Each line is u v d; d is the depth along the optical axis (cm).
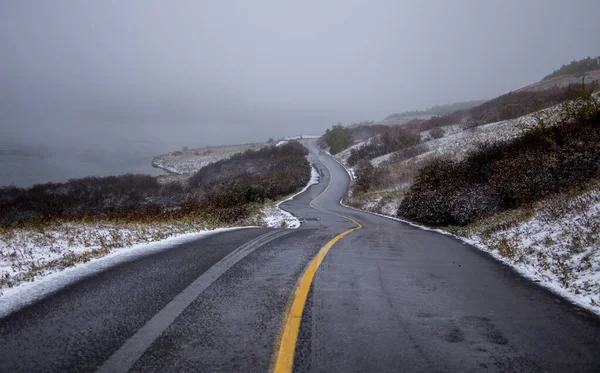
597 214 833
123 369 261
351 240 1020
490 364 284
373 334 337
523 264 710
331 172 6475
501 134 4153
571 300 469
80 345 299
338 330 343
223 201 2234
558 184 1279
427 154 4803
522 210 1243
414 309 412
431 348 310
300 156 6631
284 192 4475
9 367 261
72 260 631
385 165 5181
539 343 326
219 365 270
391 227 1612
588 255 643
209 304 408
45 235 884
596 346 323
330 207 3412
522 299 468
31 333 322
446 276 589
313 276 545
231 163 6531
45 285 479
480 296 476
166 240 898
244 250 754
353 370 268
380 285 513
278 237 1005
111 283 490
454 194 1706
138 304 405
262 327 345
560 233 838
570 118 1725
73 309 387
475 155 1977
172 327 341
